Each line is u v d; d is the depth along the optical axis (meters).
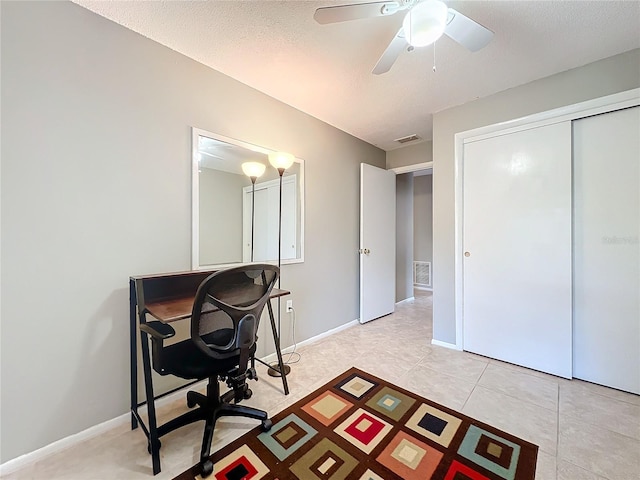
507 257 2.37
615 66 1.91
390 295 3.85
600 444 1.44
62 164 1.43
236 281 1.39
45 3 1.37
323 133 2.95
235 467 1.30
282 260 2.57
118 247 1.61
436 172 2.76
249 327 1.40
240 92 2.19
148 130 1.72
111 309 1.59
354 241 3.40
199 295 1.24
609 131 1.96
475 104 2.51
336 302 3.16
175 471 1.29
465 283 2.60
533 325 2.26
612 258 1.97
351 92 2.36
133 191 1.66
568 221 2.10
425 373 2.20
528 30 1.65
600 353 2.02
